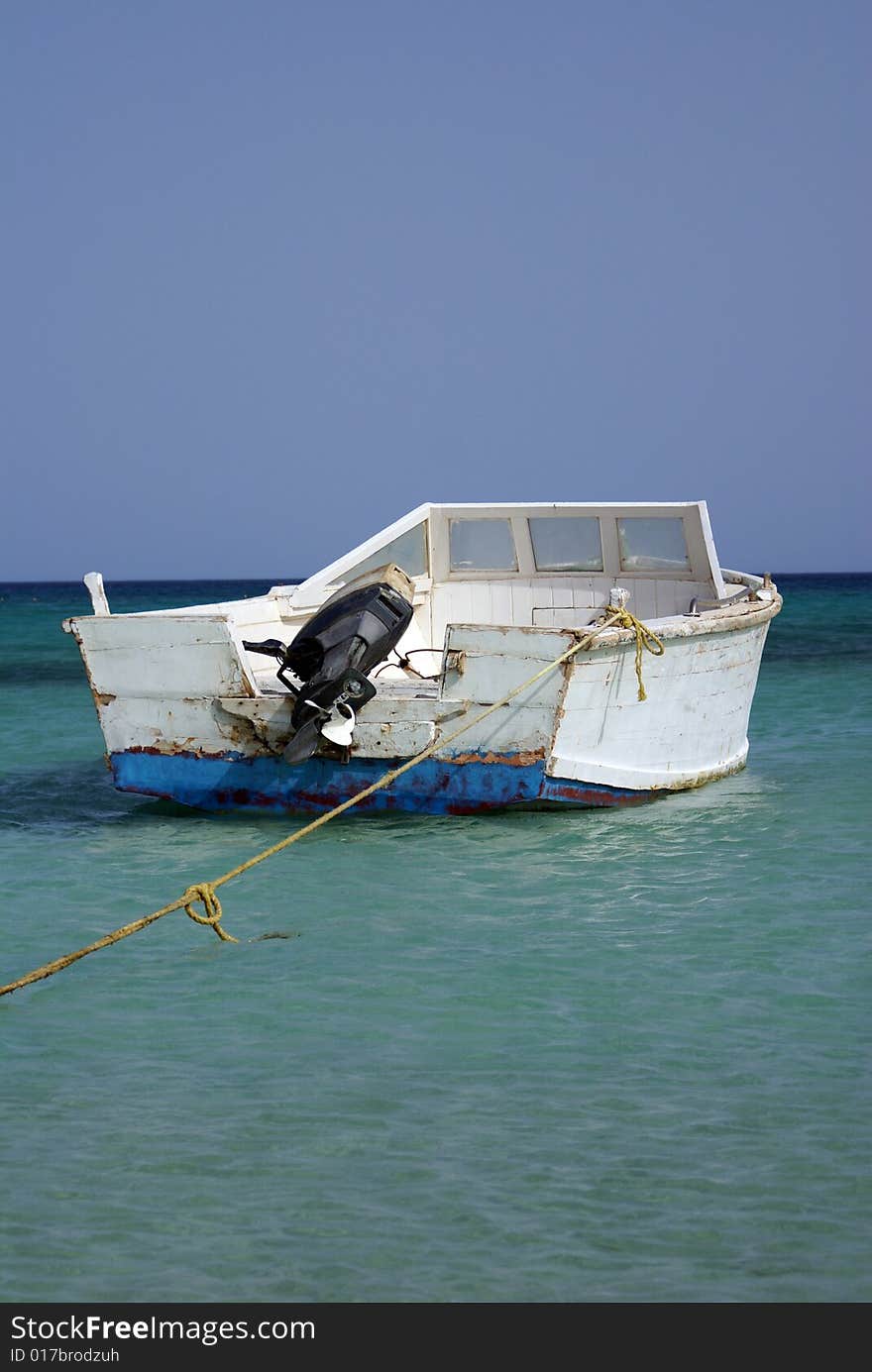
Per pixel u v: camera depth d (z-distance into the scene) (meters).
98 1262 4.16
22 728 17.42
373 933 7.57
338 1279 4.08
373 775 10.05
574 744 9.94
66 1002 6.46
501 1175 4.67
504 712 9.70
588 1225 4.35
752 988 6.60
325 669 9.53
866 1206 4.46
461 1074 5.54
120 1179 4.65
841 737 15.66
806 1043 5.86
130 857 9.44
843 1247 4.23
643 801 11.00
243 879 8.77
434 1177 4.66
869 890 8.45
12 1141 4.93
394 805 10.20
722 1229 4.33
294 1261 4.16
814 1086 5.39
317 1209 4.46
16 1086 5.44
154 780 10.55
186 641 10.01
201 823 10.42
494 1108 5.21
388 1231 4.32
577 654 9.55
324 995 6.53
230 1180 4.64
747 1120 5.08
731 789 11.81
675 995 6.50
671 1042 5.88
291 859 9.24
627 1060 5.68
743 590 12.80
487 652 9.62
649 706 10.52
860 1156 4.79
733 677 11.66
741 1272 4.11
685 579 12.97
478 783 9.93
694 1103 5.25
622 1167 4.72
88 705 20.28
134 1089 5.41
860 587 121.81
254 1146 4.89
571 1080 5.47
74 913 8.05
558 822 10.23
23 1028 6.10
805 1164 4.74
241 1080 5.49
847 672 24.86
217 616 9.83
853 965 6.95
